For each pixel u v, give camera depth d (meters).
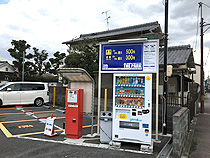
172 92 8.40
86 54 11.16
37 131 5.61
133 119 4.34
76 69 5.55
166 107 5.76
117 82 4.67
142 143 4.23
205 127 7.48
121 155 3.87
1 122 6.64
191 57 10.81
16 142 4.52
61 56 20.12
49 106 11.23
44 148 4.16
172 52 10.76
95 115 8.66
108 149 4.21
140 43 4.98
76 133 4.91
